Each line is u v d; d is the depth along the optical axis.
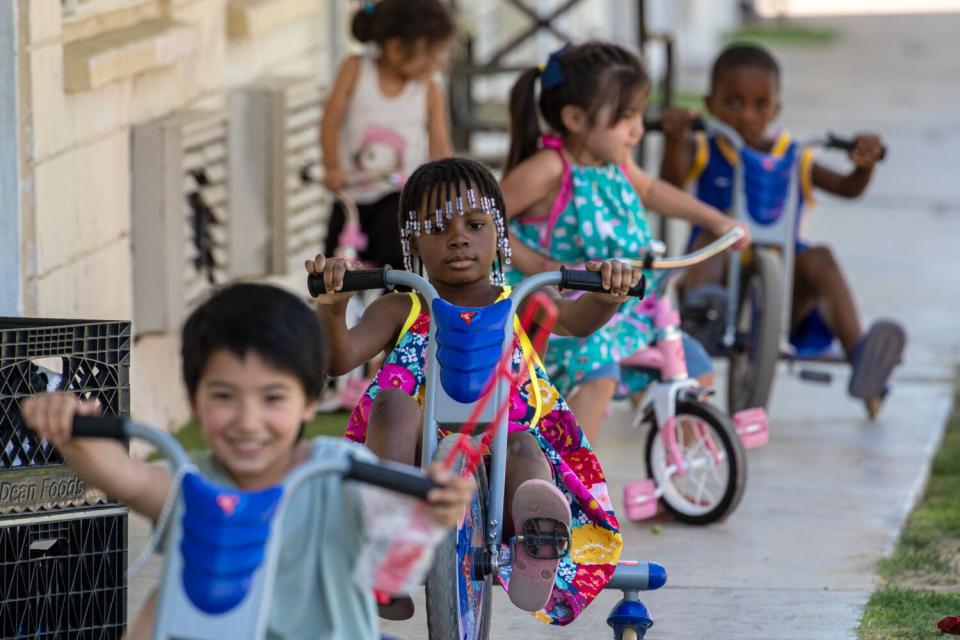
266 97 12.34
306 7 14.20
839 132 31.25
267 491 4.42
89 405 4.58
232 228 12.06
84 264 9.52
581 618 7.71
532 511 5.89
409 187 6.53
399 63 12.21
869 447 11.55
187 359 4.53
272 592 4.54
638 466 10.96
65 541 6.36
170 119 10.88
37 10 8.62
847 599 7.94
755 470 10.84
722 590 8.10
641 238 8.83
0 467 6.07
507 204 8.58
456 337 5.91
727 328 11.26
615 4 37.62
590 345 8.72
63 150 9.11
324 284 6.06
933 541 9.11
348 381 12.21
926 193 25.52
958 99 37.06
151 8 10.98
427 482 4.34
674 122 11.27
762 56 11.77
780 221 11.55
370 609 4.61
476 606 6.29
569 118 8.64
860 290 18.27
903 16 64.62
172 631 4.33
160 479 4.59
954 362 14.78
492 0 25.61
